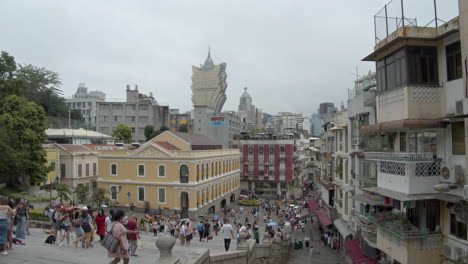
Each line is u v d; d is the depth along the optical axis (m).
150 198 51.94
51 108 84.56
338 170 32.41
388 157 17.41
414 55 15.84
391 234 17.06
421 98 15.73
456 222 14.81
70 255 13.16
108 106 98.19
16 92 45.38
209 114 102.88
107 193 52.91
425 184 15.69
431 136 16.19
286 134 84.56
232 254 14.45
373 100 21.72
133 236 15.51
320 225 47.06
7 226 11.80
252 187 85.69
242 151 85.31
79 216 17.55
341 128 30.80
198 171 52.31
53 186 45.84
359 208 26.06
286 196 80.75
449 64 15.23
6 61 45.72
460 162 14.48
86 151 57.78
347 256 29.72
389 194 16.89
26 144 42.66
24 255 12.15
